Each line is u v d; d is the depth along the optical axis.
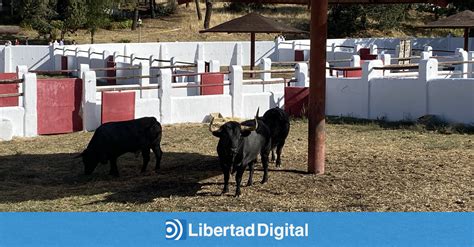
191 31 50.81
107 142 11.23
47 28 46.19
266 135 10.24
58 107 16.42
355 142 14.79
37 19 46.50
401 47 31.67
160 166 12.25
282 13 56.56
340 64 34.25
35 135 16.00
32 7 46.84
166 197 9.82
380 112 18.45
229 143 9.15
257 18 28.20
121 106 17.11
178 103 18.12
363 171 11.53
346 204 9.30
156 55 35.66
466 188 10.20
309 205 9.24
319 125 11.32
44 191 10.31
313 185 10.51
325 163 12.31
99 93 17.66
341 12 50.97
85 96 16.73
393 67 18.59
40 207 9.20
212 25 52.94
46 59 33.28
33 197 9.88
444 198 9.59
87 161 11.44
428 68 17.45
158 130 11.79
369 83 18.64
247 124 9.63
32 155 13.46
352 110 19.08
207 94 20.58
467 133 15.91
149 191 10.25
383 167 11.84
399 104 18.06
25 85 15.78
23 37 47.09
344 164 12.19
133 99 17.31
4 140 15.30
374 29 52.16
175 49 36.12
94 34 48.56
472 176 11.02
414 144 14.39
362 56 31.33
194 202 9.46
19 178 11.32
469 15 31.33
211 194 9.97
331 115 19.50
